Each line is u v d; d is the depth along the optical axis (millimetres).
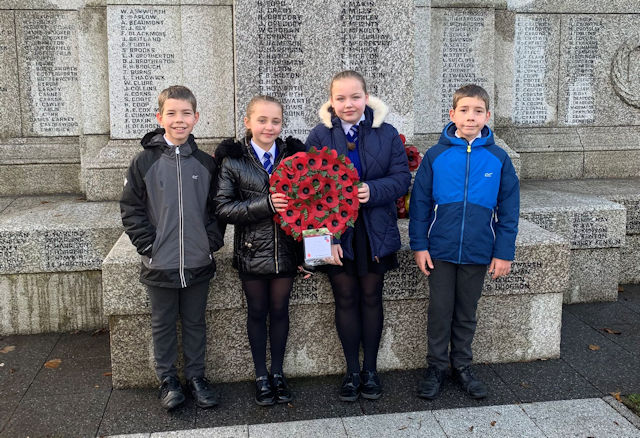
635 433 2832
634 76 6535
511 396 3252
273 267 3037
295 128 4574
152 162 2988
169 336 3148
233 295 3383
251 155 3076
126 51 5230
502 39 6094
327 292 3455
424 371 3598
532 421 2949
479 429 2881
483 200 3084
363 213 3104
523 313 3654
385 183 3061
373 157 3121
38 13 5668
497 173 3090
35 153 5781
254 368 3475
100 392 3371
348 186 2928
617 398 3172
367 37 4512
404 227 3992
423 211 3201
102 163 5184
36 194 5777
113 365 3387
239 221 2982
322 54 4504
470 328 3289
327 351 3541
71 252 4285
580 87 6496
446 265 3180
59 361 3824
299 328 3498
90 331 4379
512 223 3109
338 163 2941
